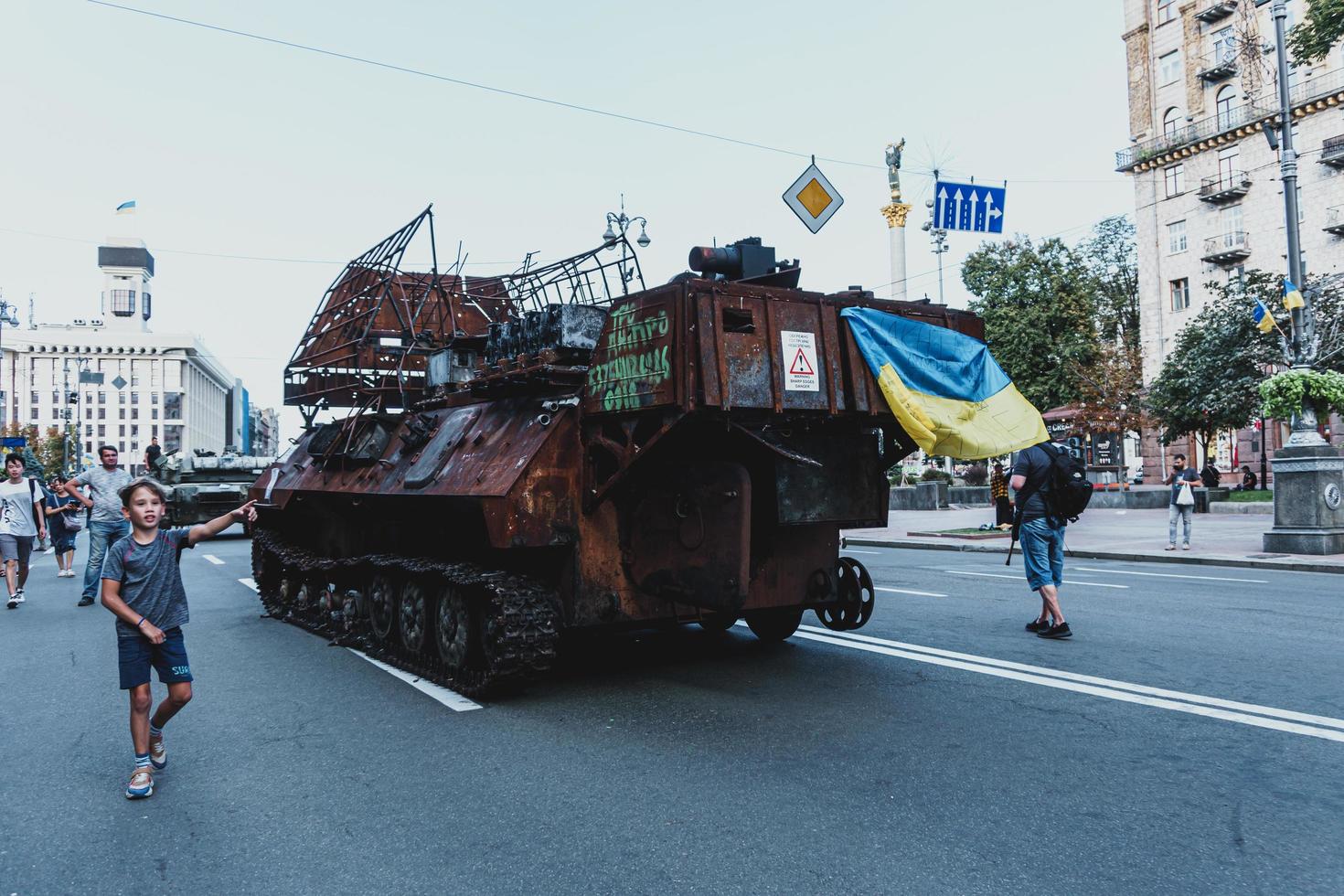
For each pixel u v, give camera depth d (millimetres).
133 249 150250
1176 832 3480
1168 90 43188
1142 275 44625
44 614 10047
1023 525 7559
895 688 5785
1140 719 4984
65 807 4086
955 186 19328
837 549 6980
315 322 10414
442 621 6398
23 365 128625
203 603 10992
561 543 5730
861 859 3311
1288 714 5012
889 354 5699
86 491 11008
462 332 10156
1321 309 28391
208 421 158875
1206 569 13219
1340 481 14219
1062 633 7422
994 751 4500
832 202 13219
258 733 5191
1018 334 43031
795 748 4629
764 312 5312
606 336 5641
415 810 3934
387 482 7520
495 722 5273
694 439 5594
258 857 3498
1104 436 36844
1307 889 3010
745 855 3373
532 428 5996
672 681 6160
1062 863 3234
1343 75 36125
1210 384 30578
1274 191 38625
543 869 3311
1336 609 8844
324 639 8266
